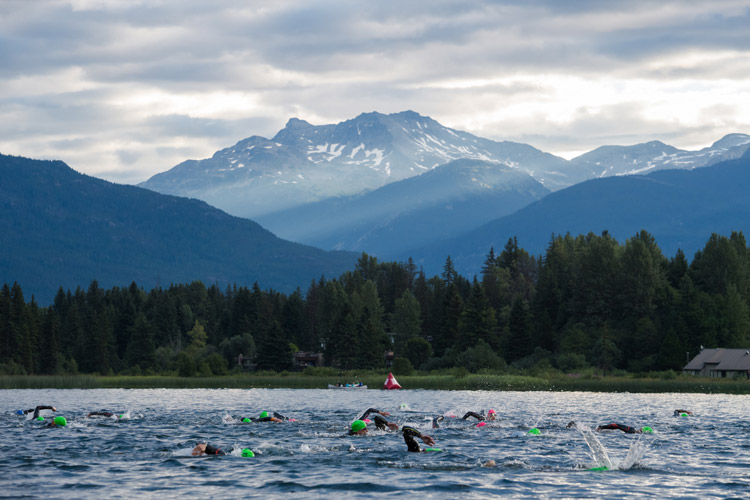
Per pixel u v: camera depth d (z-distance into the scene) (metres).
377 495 35.41
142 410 86.31
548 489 36.78
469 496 35.25
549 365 172.12
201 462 44.41
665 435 60.31
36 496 35.25
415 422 71.12
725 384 138.75
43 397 115.62
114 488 36.94
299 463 44.00
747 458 47.31
